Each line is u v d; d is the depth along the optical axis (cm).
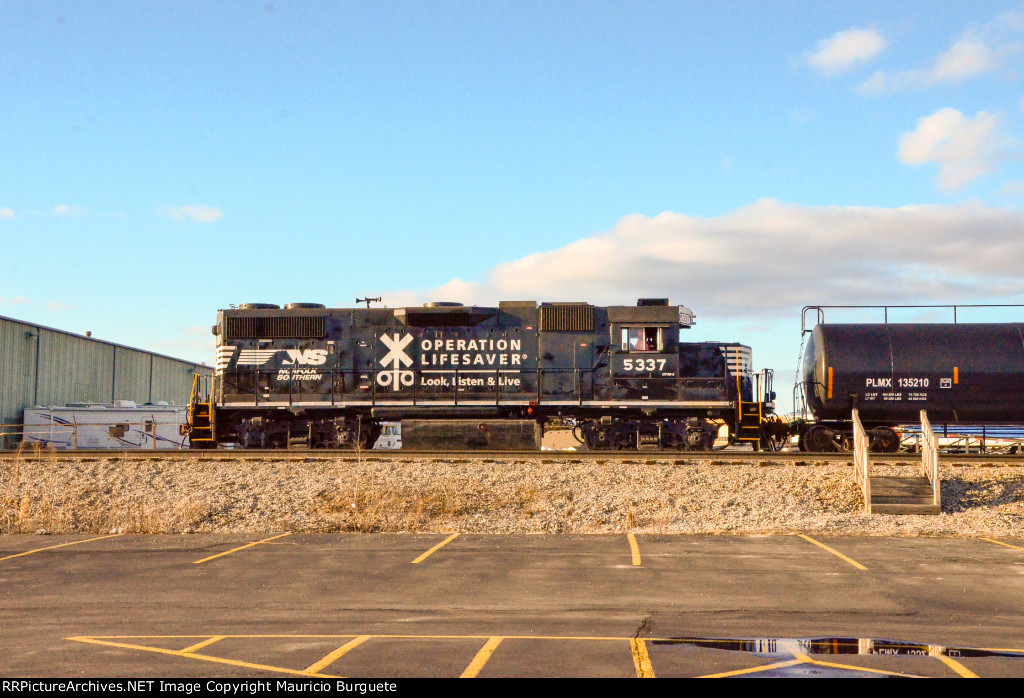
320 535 1842
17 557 1616
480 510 2019
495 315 2683
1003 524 1859
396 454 2430
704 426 2622
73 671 863
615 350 2641
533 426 2586
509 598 1230
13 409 4162
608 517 1956
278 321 2712
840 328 2530
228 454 2441
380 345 2688
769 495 2077
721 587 1292
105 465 2327
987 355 2434
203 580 1384
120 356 5275
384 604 1198
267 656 915
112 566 1516
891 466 2253
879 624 1062
